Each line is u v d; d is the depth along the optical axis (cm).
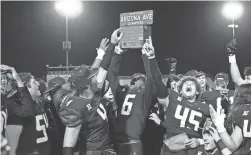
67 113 455
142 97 604
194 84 550
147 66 569
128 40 557
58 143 612
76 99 465
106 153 490
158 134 723
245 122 444
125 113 605
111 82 593
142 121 601
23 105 514
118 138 606
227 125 487
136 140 598
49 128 597
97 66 536
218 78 684
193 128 545
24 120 529
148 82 579
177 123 549
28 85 542
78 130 459
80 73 472
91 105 467
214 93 608
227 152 448
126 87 637
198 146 542
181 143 537
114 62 592
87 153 482
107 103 589
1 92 480
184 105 549
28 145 533
